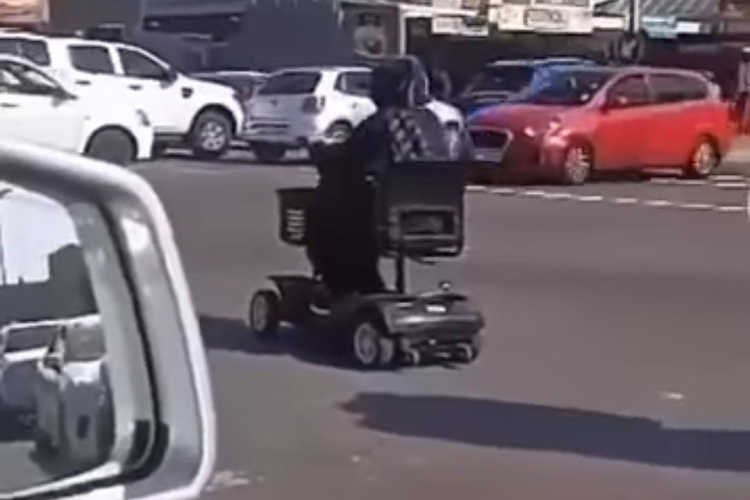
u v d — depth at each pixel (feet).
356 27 146.20
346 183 36.73
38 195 9.52
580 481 27.94
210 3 153.07
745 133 120.37
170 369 9.62
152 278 9.68
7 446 9.30
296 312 38.86
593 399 34.09
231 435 30.53
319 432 31.01
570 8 152.46
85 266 9.55
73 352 9.46
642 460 29.40
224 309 44.29
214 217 65.26
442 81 104.22
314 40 146.10
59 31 130.52
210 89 98.12
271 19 146.72
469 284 49.55
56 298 9.52
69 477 9.25
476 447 30.12
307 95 96.48
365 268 37.45
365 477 28.04
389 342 36.65
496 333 41.47
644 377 36.37
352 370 36.81
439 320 37.11
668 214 71.20
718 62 143.95
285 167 92.89
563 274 52.08
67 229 9.54
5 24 134.21
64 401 9.35
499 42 150.10
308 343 39.58
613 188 84.69
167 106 95.30
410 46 148.77
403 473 28.32
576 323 43.14
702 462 29.35
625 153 88.28
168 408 9.58
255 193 75.36
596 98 87.97
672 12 152.25
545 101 88.69
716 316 44.52
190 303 9.84
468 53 149.18
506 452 29.76
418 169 35.99
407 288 42.06
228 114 98.68
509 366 37.40
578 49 153.69
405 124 35.96
